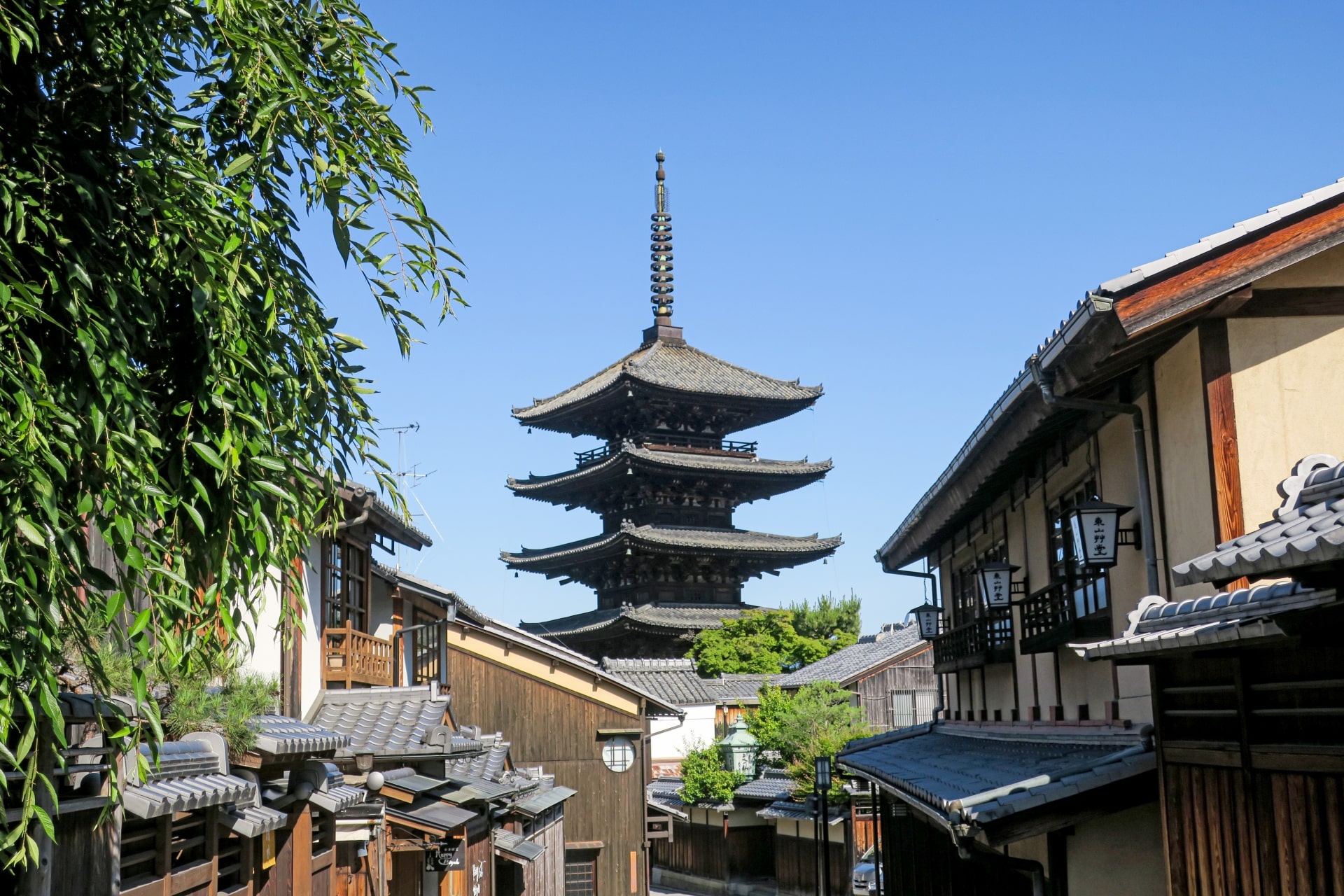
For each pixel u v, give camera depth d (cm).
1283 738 796
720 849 4769
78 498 451
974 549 2117
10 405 406
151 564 433
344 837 1319
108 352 446
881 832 2392
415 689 1780
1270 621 691
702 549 5916
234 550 514
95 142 488
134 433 452
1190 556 1043
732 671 5903
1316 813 741
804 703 4266
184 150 508
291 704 1523
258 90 502
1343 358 995
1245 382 990
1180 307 966
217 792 782
